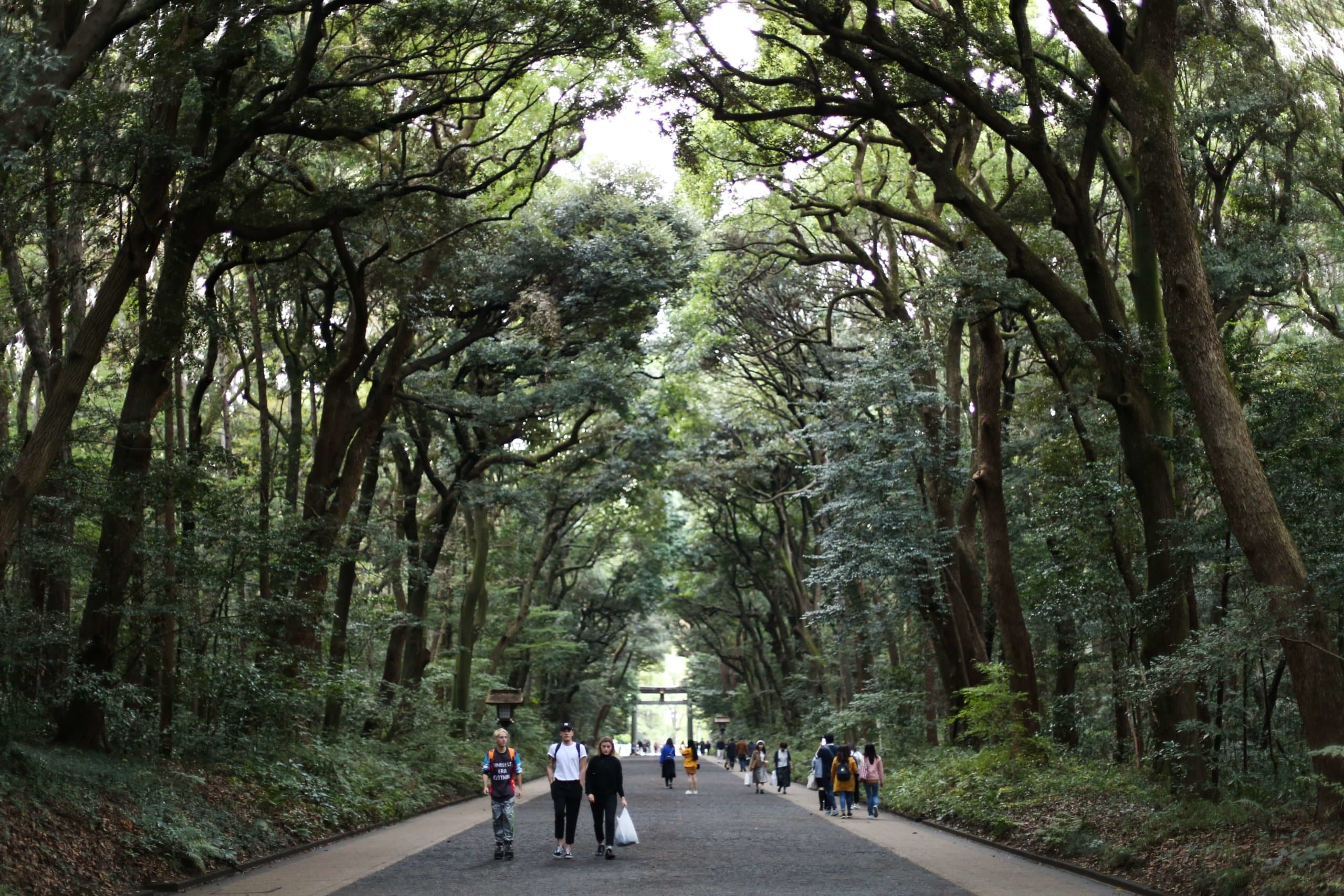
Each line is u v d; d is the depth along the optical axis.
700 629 70.00
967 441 34.50
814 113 18.06
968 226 22.89
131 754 15.17
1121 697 17.67
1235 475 12.20
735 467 42.91
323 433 22.88
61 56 10.24
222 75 16.33
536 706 52.94
